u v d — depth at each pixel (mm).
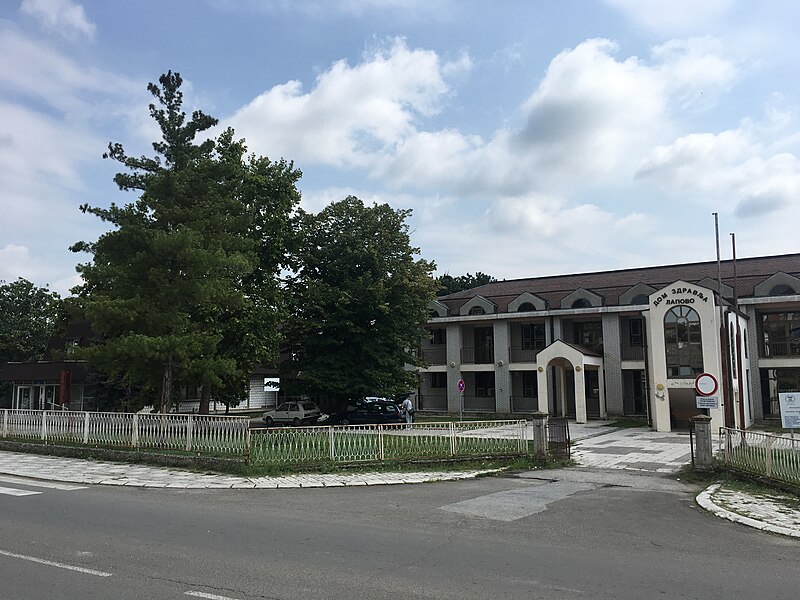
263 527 8898
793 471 12031
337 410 34750
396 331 33594
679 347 30266
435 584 6145
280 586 6035
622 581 6363
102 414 18125
